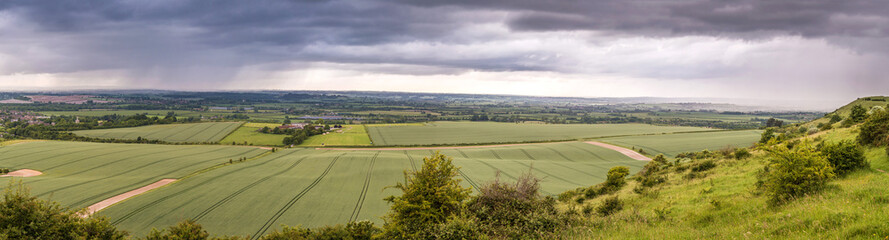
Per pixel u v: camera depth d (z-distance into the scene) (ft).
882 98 323.78
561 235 47.96
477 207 58.03
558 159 316.40
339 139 468.34
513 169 262.47
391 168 266.57
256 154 371.35
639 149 331.16
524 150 359.25
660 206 71.00
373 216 161.27
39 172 276.82
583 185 197.47
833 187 49.78
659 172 134.82
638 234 43.52
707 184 86.99
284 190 208.13
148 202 185.57
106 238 67.82
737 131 433.07
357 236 102.32
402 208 60.80
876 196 39.29
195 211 171.63
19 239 53.62
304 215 164.25
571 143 392.06
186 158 331.98
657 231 43.65
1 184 229.04
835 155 66.49
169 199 190.80
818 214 36.40
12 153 336.49
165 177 253.24
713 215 51.16
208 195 198.18
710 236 38.99
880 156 71.72
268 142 449.89
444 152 368.89
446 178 63.26
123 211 172.35
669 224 49.98
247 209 173.68
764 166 84.64
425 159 64.69
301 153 370.73
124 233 72.59
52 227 58.03
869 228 29.73
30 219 56.44
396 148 407.64
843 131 128.67
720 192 74.13
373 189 210.59
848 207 36.96
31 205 57.26
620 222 52.49
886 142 78.54
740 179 82.12
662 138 392.68
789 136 200.34
